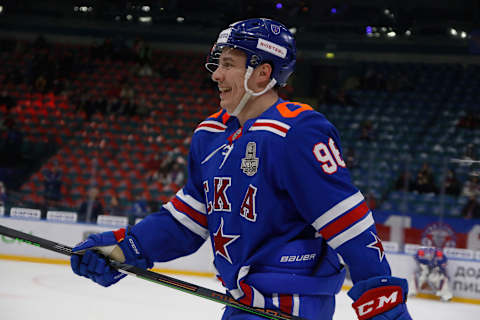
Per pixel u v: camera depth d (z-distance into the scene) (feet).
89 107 56.80
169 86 61.93
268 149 6.20
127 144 51.11
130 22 66.59
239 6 61.98
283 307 6.27
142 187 42.34
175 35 66.69
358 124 57.00
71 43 67.10
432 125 56.44
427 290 33.45
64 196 37.52
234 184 6.46
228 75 6.63
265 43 6.52
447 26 61.36
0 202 37.22
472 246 33.55
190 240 7.57
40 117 56.24
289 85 63.16
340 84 63.21
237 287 6.46
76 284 28.53
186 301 26.20
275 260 6.35
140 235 7.51
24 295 25.09
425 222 34.22
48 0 65.82
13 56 63.93
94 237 7.45
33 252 36.19
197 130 7.30
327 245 6.77
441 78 61.46
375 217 35.04
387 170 39.65
